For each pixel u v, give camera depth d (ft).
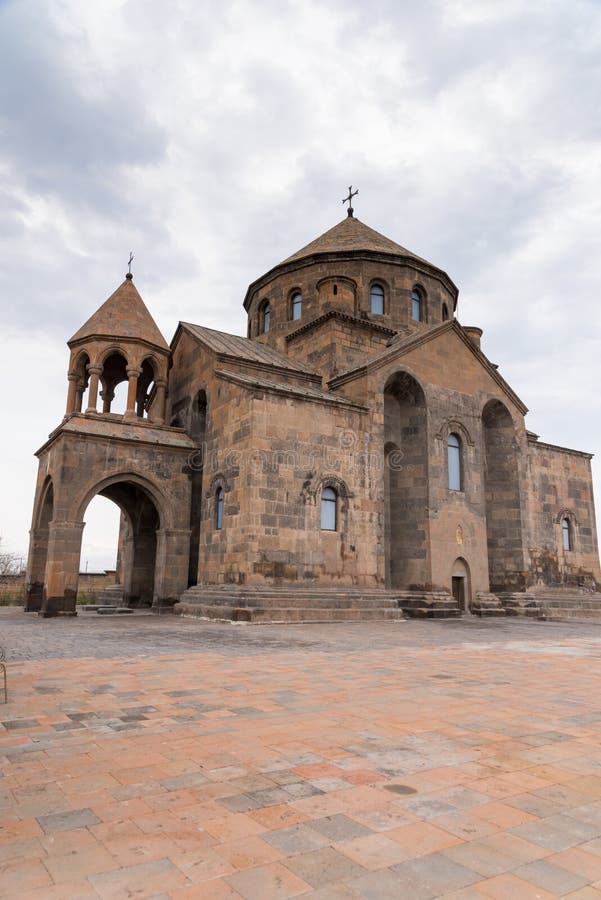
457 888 11.69
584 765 19.08
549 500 113.80
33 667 35.81
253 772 18.10
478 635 60.59
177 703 26.78
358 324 99.71
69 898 11.22
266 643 48.47
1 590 127.34
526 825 14.61
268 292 119.24
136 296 95.25
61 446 78.28
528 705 27.37
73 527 76.89
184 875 12.09
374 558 80.59
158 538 85.15
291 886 11.69
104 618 73.82
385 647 47.96
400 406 95.45
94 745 20.66
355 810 15.37
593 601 106.83
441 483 92.12
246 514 72.38
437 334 95.96
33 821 14.62
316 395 79.56
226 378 80.38
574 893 11.59
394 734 22.30
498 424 106.22
